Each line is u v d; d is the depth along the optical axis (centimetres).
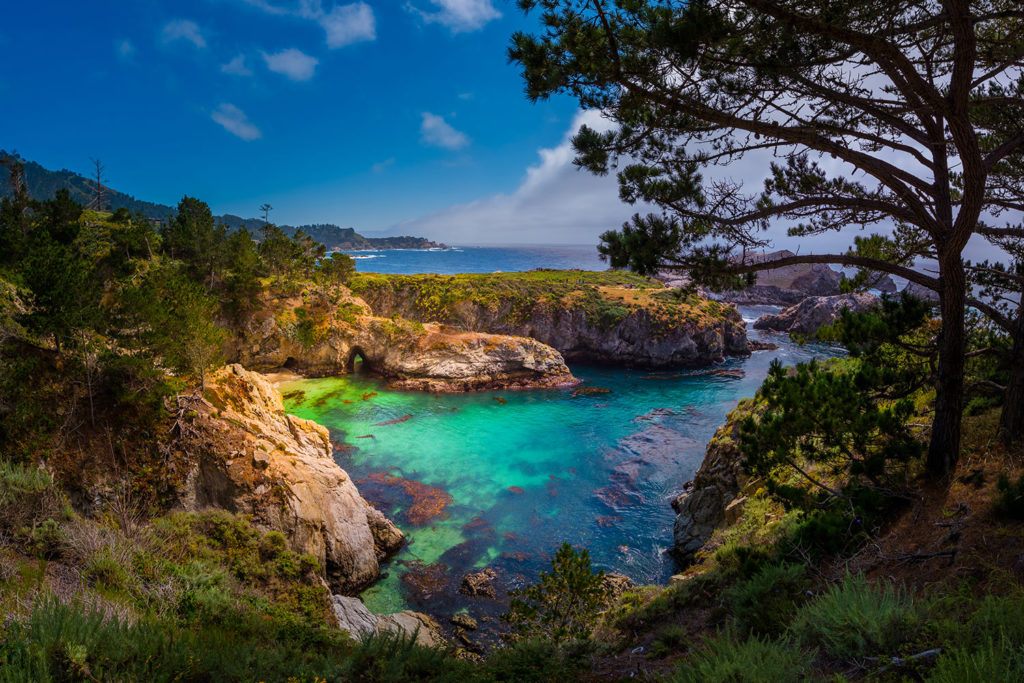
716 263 973
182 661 698
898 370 1087
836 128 912
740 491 2186
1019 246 1318
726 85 855
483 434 4919
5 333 2128
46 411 2038
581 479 3888
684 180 1027
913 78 714
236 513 2106
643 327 8238
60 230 6059
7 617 698
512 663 916
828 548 966
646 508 3419
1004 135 1145
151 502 1986
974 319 1333
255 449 2367
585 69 789
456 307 9000
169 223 8419
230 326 6625
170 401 2400
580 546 2933
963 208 851
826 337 1216
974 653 449
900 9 774
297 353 6969
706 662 612
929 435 1191
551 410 5806
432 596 2441
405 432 4941
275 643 1067
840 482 1284
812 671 563
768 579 916
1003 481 791
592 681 812
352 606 2030
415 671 836
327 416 5397
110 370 2194
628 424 5278
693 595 1155
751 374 7531
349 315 7312
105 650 661
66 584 1011
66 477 1891
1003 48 920
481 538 3008
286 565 1903
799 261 1028
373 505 3384
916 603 650
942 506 921
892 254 1395
